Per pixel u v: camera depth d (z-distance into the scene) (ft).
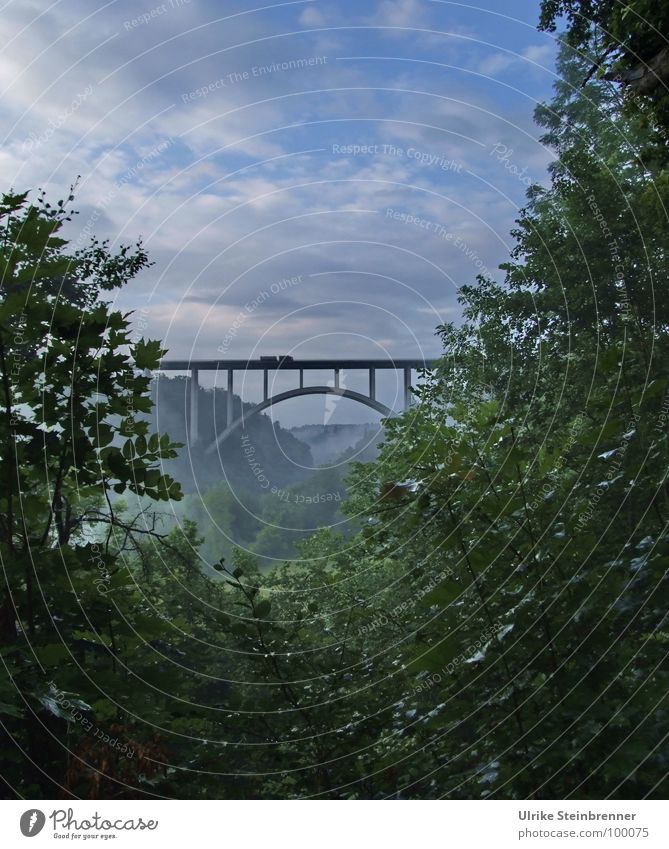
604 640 7.41
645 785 7.30
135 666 8.39
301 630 12.33
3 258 7.57
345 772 9.87
